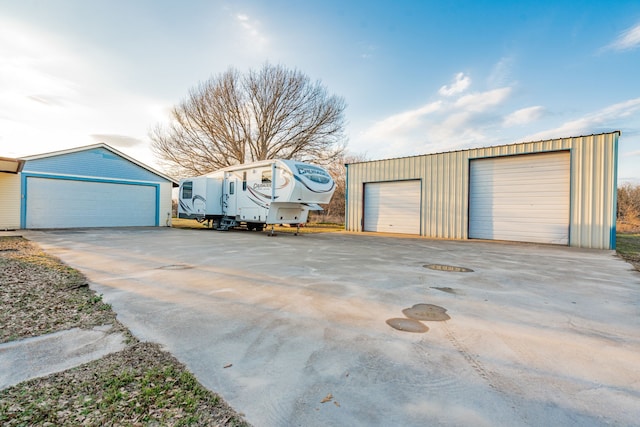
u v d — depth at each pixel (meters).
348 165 16.56
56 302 3.51
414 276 5.16
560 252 8.60
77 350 2.41
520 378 2.07
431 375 2.10
